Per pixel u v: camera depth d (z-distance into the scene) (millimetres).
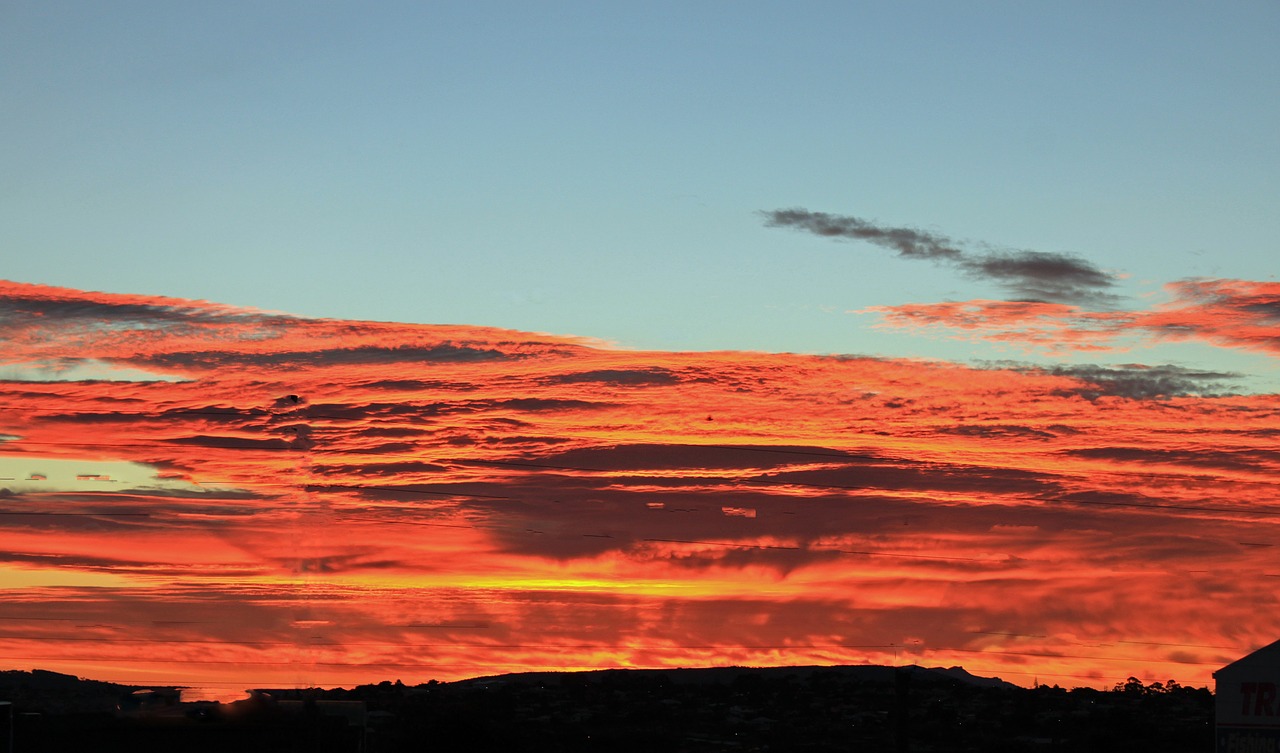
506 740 118750
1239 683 95875
